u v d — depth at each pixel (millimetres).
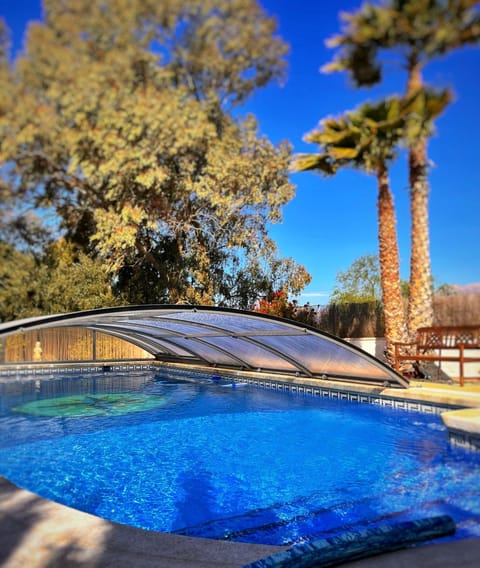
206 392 12227
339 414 9031
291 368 12398
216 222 21141
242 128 21375
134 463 6039
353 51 16969
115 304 19531
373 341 15648
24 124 19172
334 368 10734
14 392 12438
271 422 8531
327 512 4340
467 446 6195
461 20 15258
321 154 16016
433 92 15055
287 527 4031
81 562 2611
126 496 4832
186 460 6160
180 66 20531
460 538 3107
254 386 13227
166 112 19375
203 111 20281
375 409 9281
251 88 22016
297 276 21188
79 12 18609
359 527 3988
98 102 19188
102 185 19891
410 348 13531
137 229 19891
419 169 14695
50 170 19859
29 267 18938
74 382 14359
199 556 2697
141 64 19922
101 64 19266
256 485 5137
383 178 14727
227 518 4254
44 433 7797
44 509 3369
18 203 19750
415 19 15398
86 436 7566
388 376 9508
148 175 19219
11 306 18484
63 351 16703
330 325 17000
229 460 6141
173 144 19672
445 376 12258
